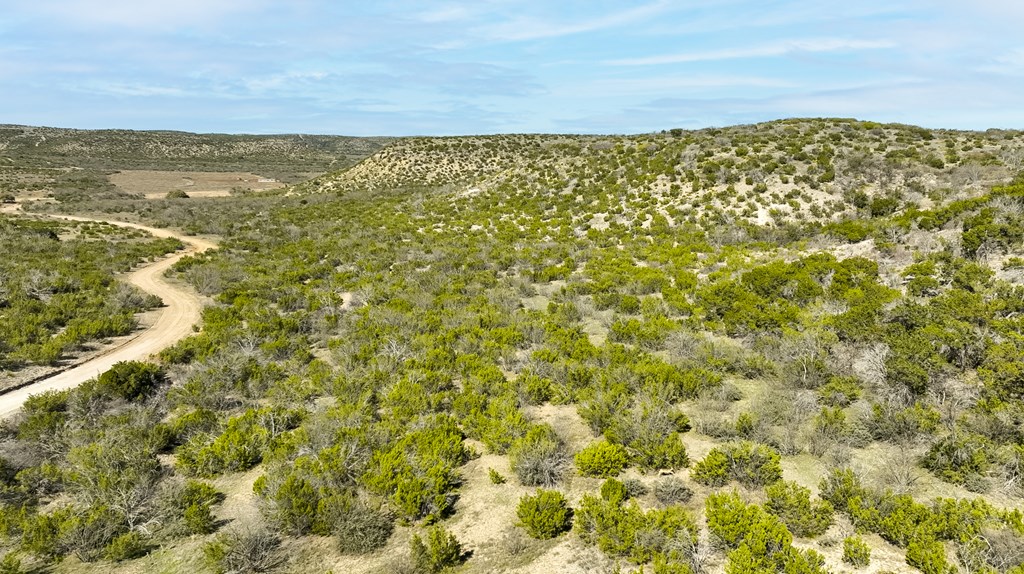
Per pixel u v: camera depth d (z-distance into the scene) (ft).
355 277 103.30
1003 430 34.88
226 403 49.52
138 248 135.85
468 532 30.32
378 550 29.04
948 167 119.44
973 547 24.68
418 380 50.21
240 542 28.35
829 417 38.32
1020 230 66.80
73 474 35.86
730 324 60.54
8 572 27.71
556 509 30.35
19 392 54.24
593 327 66.90
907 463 33.42
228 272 105.29
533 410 45.60
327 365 57.36
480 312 72.43
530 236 129.90
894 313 52.60
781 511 28.89
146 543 30.32
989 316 47.75
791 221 113.29
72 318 77.97
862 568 25.21
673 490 31.96
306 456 37.96
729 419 41.34
